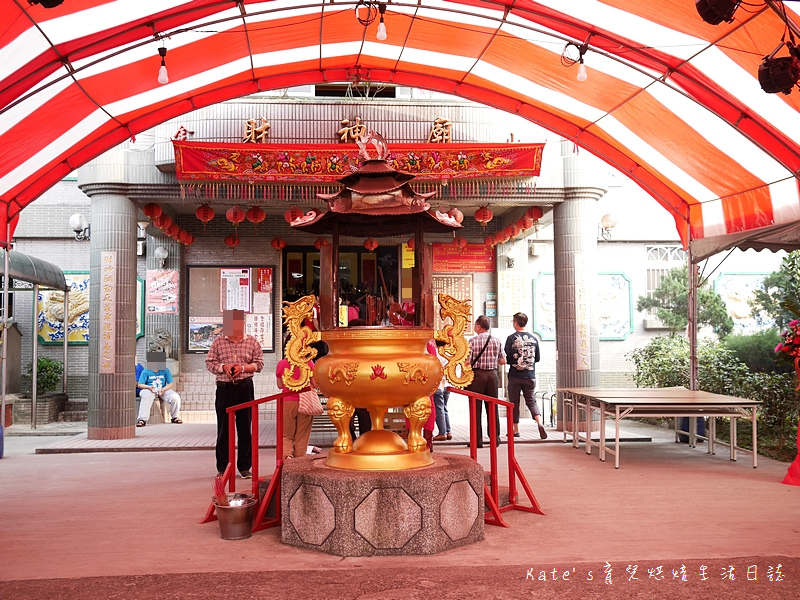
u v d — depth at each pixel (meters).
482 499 5.68
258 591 4.41
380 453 5.74
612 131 10.38
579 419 12.52
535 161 11.60
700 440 11.48
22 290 14.68
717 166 9.70
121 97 9.09
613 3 7.23
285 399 8.16
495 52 9.48
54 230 16.03
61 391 15.69
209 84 9.89
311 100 11.84
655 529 5.90
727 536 5.67
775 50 6.20
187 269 15.36
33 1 5.49
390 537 5.22
